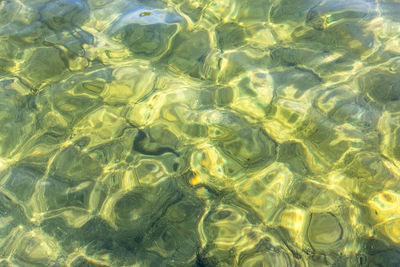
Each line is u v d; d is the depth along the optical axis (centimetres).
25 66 320
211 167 255
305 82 301
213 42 343
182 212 235
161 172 253
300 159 256
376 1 375
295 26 355
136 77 312
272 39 343
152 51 335
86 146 266
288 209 233
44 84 305
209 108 289
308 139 266
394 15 354
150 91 301
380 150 255
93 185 246
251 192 242
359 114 276
